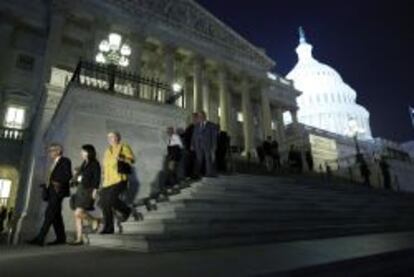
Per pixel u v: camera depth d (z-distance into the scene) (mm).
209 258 4809
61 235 7852
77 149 10586
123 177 7938
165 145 12383
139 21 32844
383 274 4633
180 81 39531
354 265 4426
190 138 11695
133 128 11883
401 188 35875
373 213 11883
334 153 48000
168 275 3619
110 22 30859
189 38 36969
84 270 4031
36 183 15656
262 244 6605
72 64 31750
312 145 45750
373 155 40688
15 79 27859
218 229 7078
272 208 9258
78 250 6359
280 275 3576
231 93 46594
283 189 11672
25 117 27500
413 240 6648
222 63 39656
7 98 27188
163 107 12828
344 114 85312
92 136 10953
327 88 91500
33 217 14148
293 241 7086
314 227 8219
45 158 15914
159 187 11664
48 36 28016
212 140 11016
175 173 11555
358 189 17047
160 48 35656
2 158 24156
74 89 11141
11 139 24781
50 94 17750
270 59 45906
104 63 14359
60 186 7746
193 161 11609
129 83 14109
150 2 34219
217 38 40188
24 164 22484
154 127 12406
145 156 11773
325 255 4789
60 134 12508
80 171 8172
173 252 5645
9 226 19969
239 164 20672
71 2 29016
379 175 34844
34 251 6301
